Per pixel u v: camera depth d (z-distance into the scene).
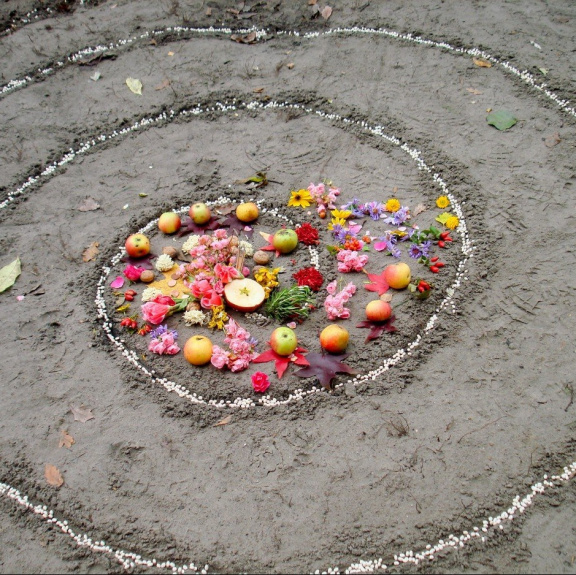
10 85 2.51
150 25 2.74
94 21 2.78
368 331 1.74
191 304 1.78
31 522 1.46
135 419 1.60
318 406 1.60
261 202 2.05
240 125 2.32
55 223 2.02
